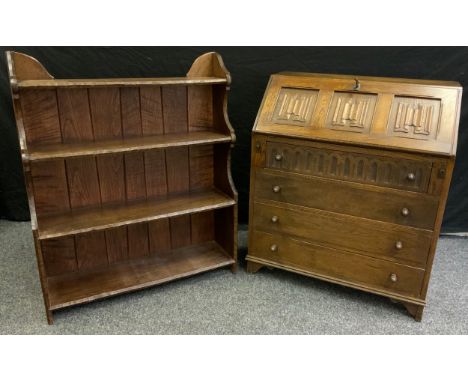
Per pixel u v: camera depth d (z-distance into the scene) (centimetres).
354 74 309
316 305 257
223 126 264
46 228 228
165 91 258
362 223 239
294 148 241
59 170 244
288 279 282
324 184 241
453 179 324
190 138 254
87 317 242
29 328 232
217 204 265
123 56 309
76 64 306
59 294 246
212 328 235
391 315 248
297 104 246
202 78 251
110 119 248
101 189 260
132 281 260
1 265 288
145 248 289
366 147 223
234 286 274
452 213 334
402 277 239
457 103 218
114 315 245
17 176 337
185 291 268
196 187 292
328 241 252
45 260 259
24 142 203
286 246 267
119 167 261
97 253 273
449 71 298
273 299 262
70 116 237
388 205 229
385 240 236
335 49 306
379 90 232
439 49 294
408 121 220
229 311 250
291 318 245
